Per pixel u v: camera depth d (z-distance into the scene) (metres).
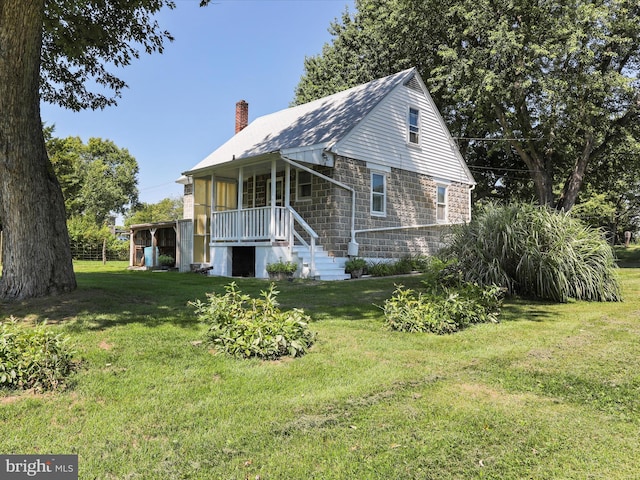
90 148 50.50
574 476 2.23
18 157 6.02
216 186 14.71
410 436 2.64
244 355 4.09
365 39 23.55
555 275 7.38
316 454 2.44
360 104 13.85
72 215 35.84
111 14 8.63
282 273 10.77
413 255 14.39
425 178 15.14
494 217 8.33
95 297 6.46
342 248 12.12
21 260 6.20
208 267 13.30
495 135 22.12
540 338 4.93
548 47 15.62
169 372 3.66
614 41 16.31
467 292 6.09
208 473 2.26
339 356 4.18
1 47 5.41
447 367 3.93
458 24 17.80
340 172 12.17
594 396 3.27
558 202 20.23
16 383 3.25
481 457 2.41
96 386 3.32
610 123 18.53
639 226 38.94
